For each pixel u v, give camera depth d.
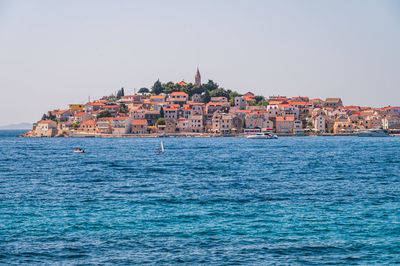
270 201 69.56
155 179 96.81
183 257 44.84
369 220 57.31
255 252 46.12
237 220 57.50
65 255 45.28
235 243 48.66
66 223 56.03
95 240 49.56
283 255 45.38
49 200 70.81
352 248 47.25
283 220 57.47
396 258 44.59
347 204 67.00
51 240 49.50
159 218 58.47
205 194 76.00
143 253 45.84
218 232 52.38
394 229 53.28
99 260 44.09
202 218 58.50
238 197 73.06
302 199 71.12
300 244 48.38
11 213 61.22
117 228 53.91
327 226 54.66
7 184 89.69
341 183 89.06
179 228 53.91
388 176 100.25
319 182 90.69
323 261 43.97
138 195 75.31
